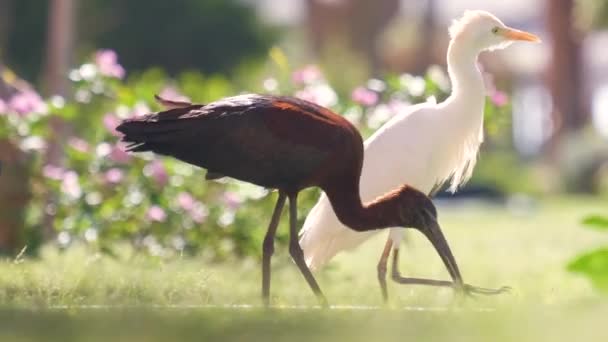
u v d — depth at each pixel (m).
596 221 7.96
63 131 17.78
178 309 9.16
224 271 14.96
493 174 44.12
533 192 43.66
